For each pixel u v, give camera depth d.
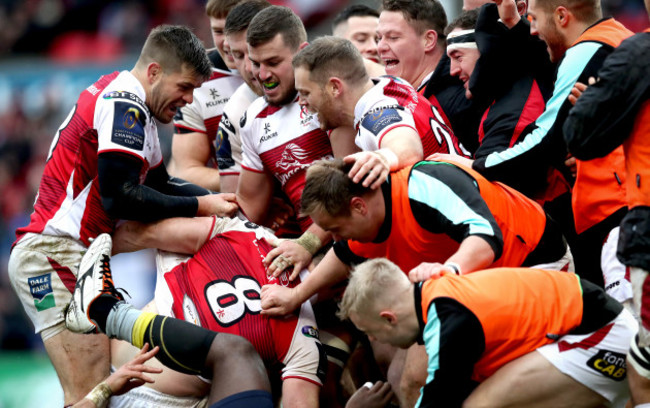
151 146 16.70
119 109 16.08
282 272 16.27
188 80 16.55
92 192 16.70
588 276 15.94
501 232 13.22
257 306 15.88
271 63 16.94
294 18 17.16
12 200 44.31
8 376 33.97
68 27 50.72
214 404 14.32
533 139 14.59
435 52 19.17
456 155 15.16
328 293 16.73
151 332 14.98
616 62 12.34
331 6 47.84
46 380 33.12
